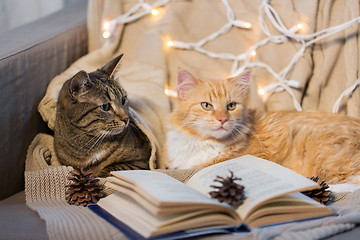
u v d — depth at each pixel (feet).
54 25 7.07
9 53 5.24
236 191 3.68
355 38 6.22
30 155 5.52
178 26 7.01
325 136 5.50
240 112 5.62
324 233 3.44
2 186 4.93
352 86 6.11
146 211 3.64
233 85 5.66
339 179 5.28
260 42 6.70
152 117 6.18
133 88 6.46
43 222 3.84
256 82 6.63
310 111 6.15
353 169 5.20
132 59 6.98
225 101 5.45
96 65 6.67
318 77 6.53
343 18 6.38
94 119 5.10
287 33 6.49
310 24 6.52
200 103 5.47
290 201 3.92
